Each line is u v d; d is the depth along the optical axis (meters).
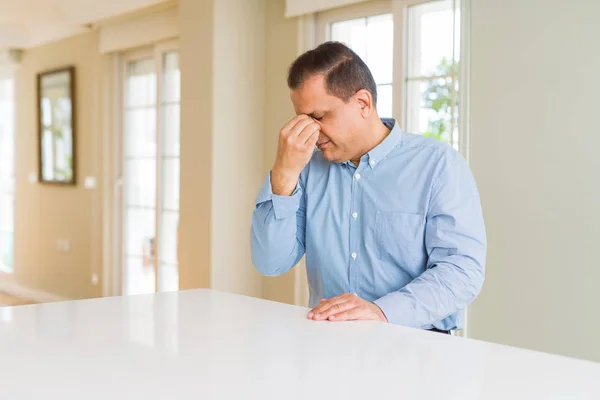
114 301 1.37
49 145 5.34
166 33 4.14
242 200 3.62
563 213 2.45
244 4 3.58
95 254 4.86
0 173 6.14
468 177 1.52
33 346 0.96
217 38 3.47
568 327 2.45
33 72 5.55
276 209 1.50
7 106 5.99
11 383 0.78
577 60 2.40
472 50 2.70
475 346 0.98
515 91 2.57
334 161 1.58
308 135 1.44
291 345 0.98
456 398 0.73
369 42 3.18
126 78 4.68
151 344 0.98
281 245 1.54
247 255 3.66
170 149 4.27
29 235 5.62
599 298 2.36
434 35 2.89
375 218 1.55
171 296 1.44
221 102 3.50
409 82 3.00
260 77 3.66
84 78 4.95
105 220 4.77
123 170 4.74
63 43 5.17
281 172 1.47
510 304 2.60
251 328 1.10
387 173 1.55
